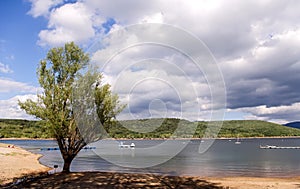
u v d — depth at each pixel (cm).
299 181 1736
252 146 9006
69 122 1697
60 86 1714
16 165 2295
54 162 2978
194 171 2417
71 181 1411
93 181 1411
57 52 1734
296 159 4122
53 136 1703
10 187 1290
